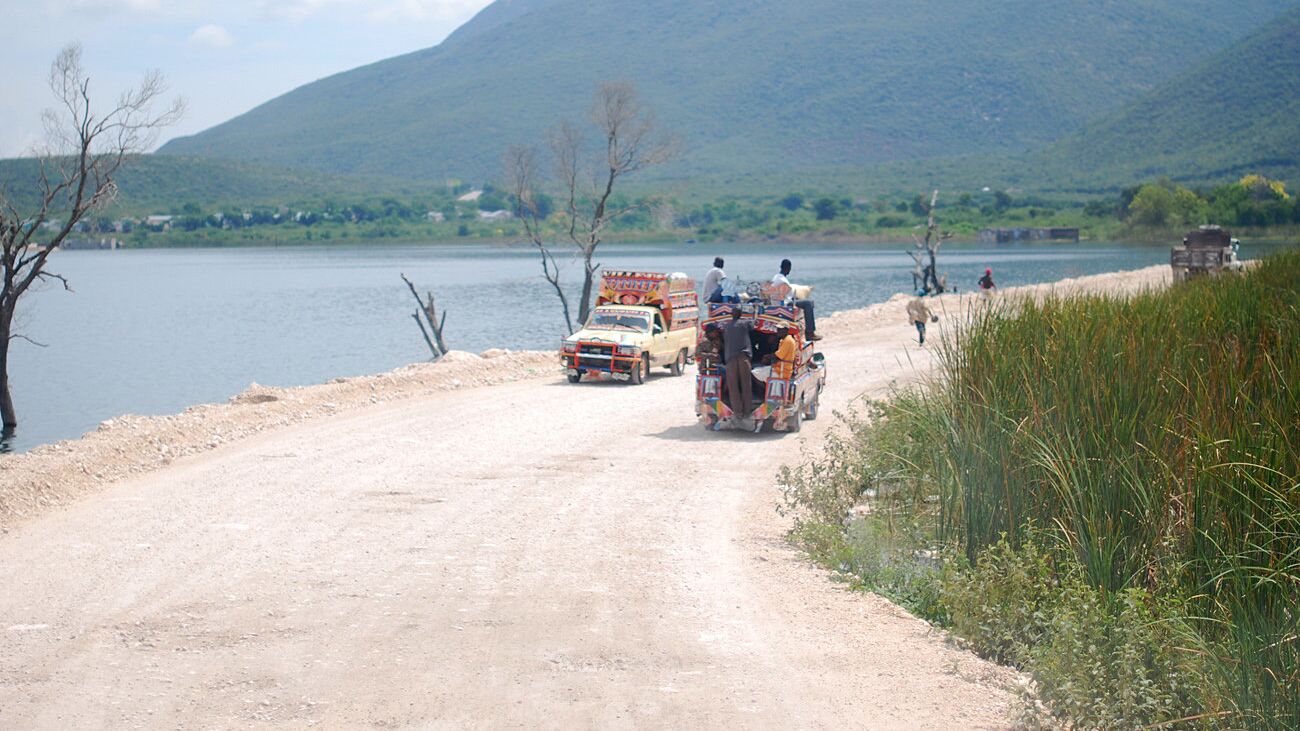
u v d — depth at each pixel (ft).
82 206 89.15
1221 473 25.64
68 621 26.40
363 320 221.05
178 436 51.34
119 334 204.74
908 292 248.93
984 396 34.04
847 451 43.32
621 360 75.36
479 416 60.39
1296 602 23.02
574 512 38.06
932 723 21.26
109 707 21.38
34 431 96.53
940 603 28.22
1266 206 499.10
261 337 191.83
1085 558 27.35
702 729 20.66
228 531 35.06
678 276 85.05
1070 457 29.45
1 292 90.33
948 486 33.78
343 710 21.26
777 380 54.75
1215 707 20.93
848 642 25.62
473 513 37.70
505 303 252.21
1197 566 25.41
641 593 28.86
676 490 42.09
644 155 143.13
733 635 25.82
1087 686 21.48
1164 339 34.81
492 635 25.45
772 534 35.65
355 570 30.68
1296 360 30.14
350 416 60.34
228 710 21.24
